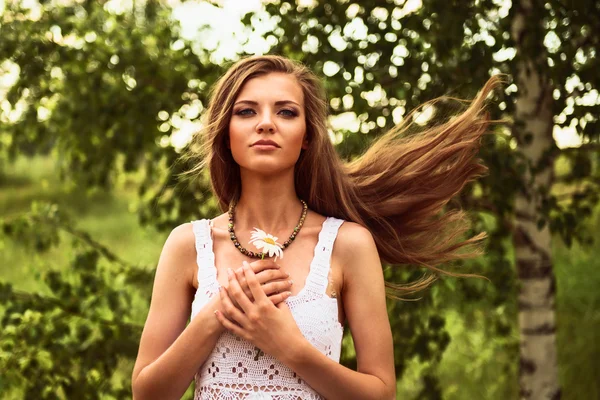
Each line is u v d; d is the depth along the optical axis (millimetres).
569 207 3705
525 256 3453
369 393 1848
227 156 2072
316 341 1871
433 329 3484
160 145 3643
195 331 1850
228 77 2004
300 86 1999
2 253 6645
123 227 8797
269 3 3154
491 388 4840
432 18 2975
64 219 3730
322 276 1920
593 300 5086
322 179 2113
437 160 2305
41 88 3693
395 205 2287
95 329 3574
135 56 3477
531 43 2941
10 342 3375
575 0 2928
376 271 1980
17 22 3531
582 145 3539
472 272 3496
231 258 1976
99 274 3658
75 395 3404
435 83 3041
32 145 4074
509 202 3357
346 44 3121
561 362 4824
